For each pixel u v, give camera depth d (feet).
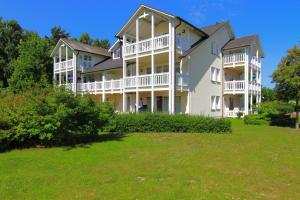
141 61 79.77
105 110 46.16
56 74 114.01
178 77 67.41
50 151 31.50
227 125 49.83
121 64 90.22
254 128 60.18
